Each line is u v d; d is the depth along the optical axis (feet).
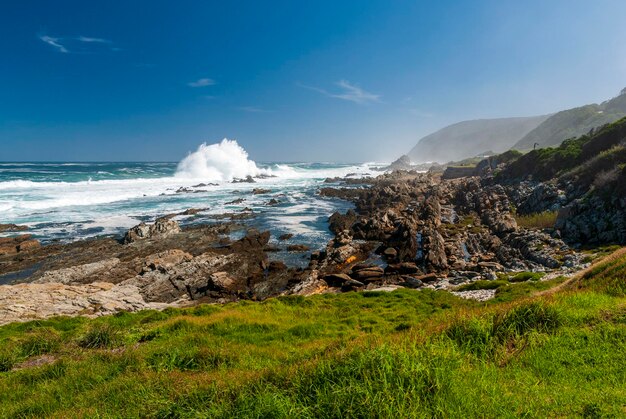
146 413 23.52
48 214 190.70
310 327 57.72
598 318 29.37
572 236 123.54
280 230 176.24
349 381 19.70
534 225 148.56
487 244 140.46
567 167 191.83
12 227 159.22
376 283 112.16
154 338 54.54
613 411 17.02
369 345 24.90
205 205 236.02
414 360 20.72
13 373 44.09
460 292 88.02
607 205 121.39
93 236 152.66
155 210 212.84
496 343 26.96
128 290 101.60
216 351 41.27
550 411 17.67
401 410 17.15
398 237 151.74
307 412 18.39
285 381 22.34
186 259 126.72
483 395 19.01
